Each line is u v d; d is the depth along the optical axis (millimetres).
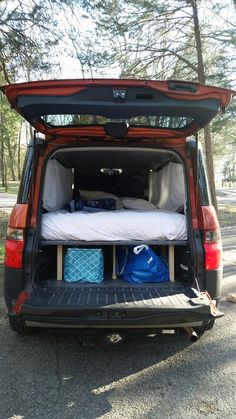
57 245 3625
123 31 10836
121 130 3451
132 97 2764
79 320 2879
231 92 2775
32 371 3162
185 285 3482
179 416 2590
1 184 41656
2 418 2547
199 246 3381
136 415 2600
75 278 3559
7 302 3324
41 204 3473
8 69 9266
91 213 3672
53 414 2600
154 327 3078
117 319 2891
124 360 3379
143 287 3424
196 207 3500
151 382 3014
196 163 3561
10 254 3285
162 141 3738
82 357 3422
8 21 8711
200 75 11273
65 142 3678
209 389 2918
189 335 3627
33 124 3270
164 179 4719
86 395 2828
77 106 2840
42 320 2881
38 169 3561
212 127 12078
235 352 3535
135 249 3580
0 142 28094
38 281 3398
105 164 5297
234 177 64438
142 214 3660
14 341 3721
